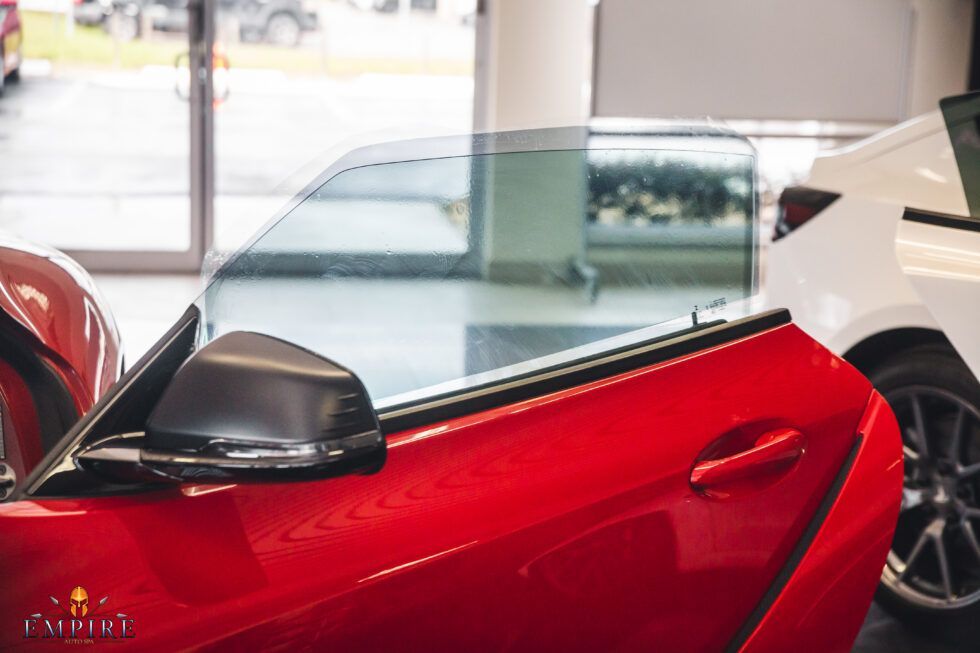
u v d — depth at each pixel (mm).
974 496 2301
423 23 6508
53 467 925
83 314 1736
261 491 920
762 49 6359
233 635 858
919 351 2350
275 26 6473
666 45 6305
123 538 875
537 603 970
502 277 1049
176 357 982
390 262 1025
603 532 1002
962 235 2197
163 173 6566
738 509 1088
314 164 1077
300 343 1011
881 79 6449
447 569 930
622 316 1114
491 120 5750
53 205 6535
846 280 2465
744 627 1103
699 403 1099
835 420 1188
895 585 2336
